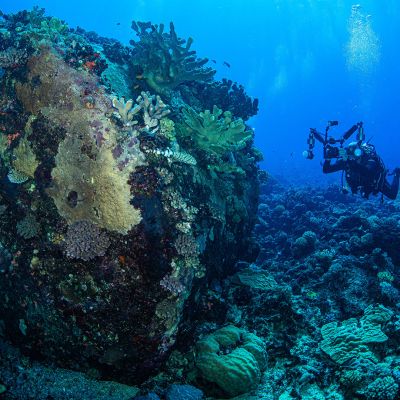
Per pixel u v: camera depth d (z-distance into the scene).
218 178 6.09
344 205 13.72
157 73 6.12
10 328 4.60
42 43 4.68
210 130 5.39
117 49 6.55
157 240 4.12
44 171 4.39
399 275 7.25
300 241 8.99
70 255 4.10
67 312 4.20
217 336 5.05
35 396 3.95
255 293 6.50
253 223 8.25
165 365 4.64
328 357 5.11
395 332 5.26
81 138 4.22
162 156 4.42
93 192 4.15
